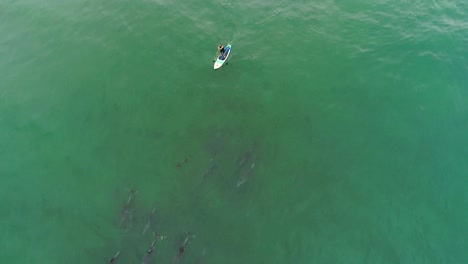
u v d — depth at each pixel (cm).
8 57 3447
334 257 2195
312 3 3922
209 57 3412
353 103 2984
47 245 2311
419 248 2212
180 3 3997
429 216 2338
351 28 3569
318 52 3394
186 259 2181
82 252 2264
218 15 3838
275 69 3288
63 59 3419
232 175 2575
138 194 2503
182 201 2459
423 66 3142
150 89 3159
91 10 3931
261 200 2448
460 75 3055
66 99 3106
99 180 2606
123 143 2803
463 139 2700
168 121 2936
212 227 2330
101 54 3447
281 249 2236
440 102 2914
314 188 2500
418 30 3428
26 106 3069
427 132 2758
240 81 3209
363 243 2241
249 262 2191
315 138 2786
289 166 2623
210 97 3100
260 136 2817
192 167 2636
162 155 2719
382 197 2436
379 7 3734
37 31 3700
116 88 3169
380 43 3384
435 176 2516
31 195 2555
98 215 2427
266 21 3744
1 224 2414
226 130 2864
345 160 2642
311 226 2320
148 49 3478
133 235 2298
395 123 2830
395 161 2612
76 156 2748
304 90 3111
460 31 3378
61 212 2459
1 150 2800
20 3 4062
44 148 2805
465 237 2248
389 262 2164
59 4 4038
